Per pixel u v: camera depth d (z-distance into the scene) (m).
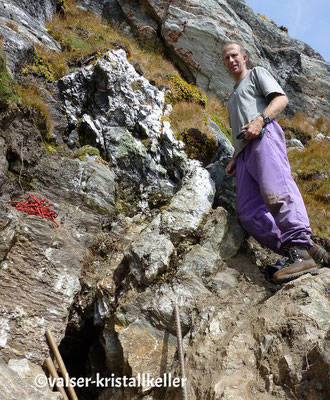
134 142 2.82
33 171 2.49
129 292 2.17
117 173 2.76
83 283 2.28
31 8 3.74
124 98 2.99
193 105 3.31
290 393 1.69
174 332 2.05
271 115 2.29
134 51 4.09
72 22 4.02
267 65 4.97
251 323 1.95
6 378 1.68
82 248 2.36
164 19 4.49
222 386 1.74
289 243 2.10
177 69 4.52
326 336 1.69
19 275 2.11
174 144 2.85
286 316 1.89
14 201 2.31
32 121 2.59
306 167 3.79
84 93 3.05
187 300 2.12
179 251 2.29
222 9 4.70
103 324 2.18
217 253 2.32
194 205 2.42
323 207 3.19
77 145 2.85
